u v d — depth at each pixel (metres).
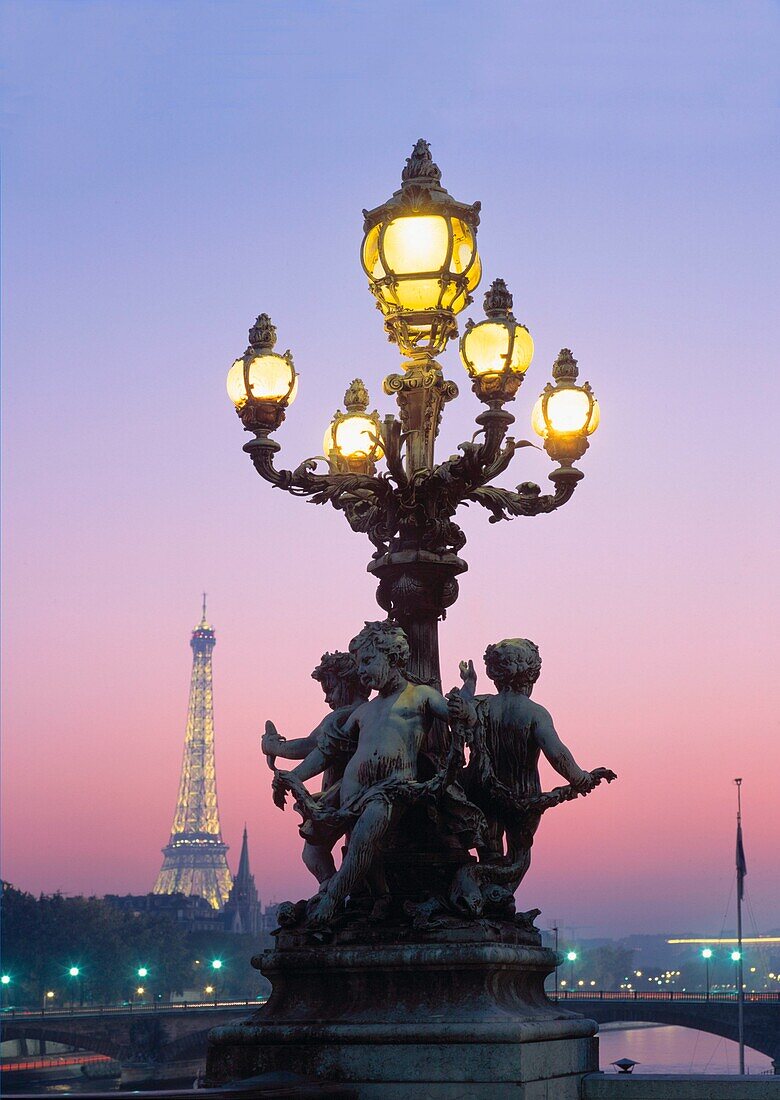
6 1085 147.00
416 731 10.86
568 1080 10.52
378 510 12.41
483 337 11.44
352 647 11.09
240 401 11.75
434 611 11.94
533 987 11.05
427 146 12.27
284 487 11.57
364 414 13.62
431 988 10.23
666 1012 130.50
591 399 12.73
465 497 12.07
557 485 12.70
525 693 11.59
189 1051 163.75
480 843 10.84
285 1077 9.64
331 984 10.52
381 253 11.94
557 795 11.18
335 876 10.49
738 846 92.56
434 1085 9.80
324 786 11.59
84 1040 158.62
